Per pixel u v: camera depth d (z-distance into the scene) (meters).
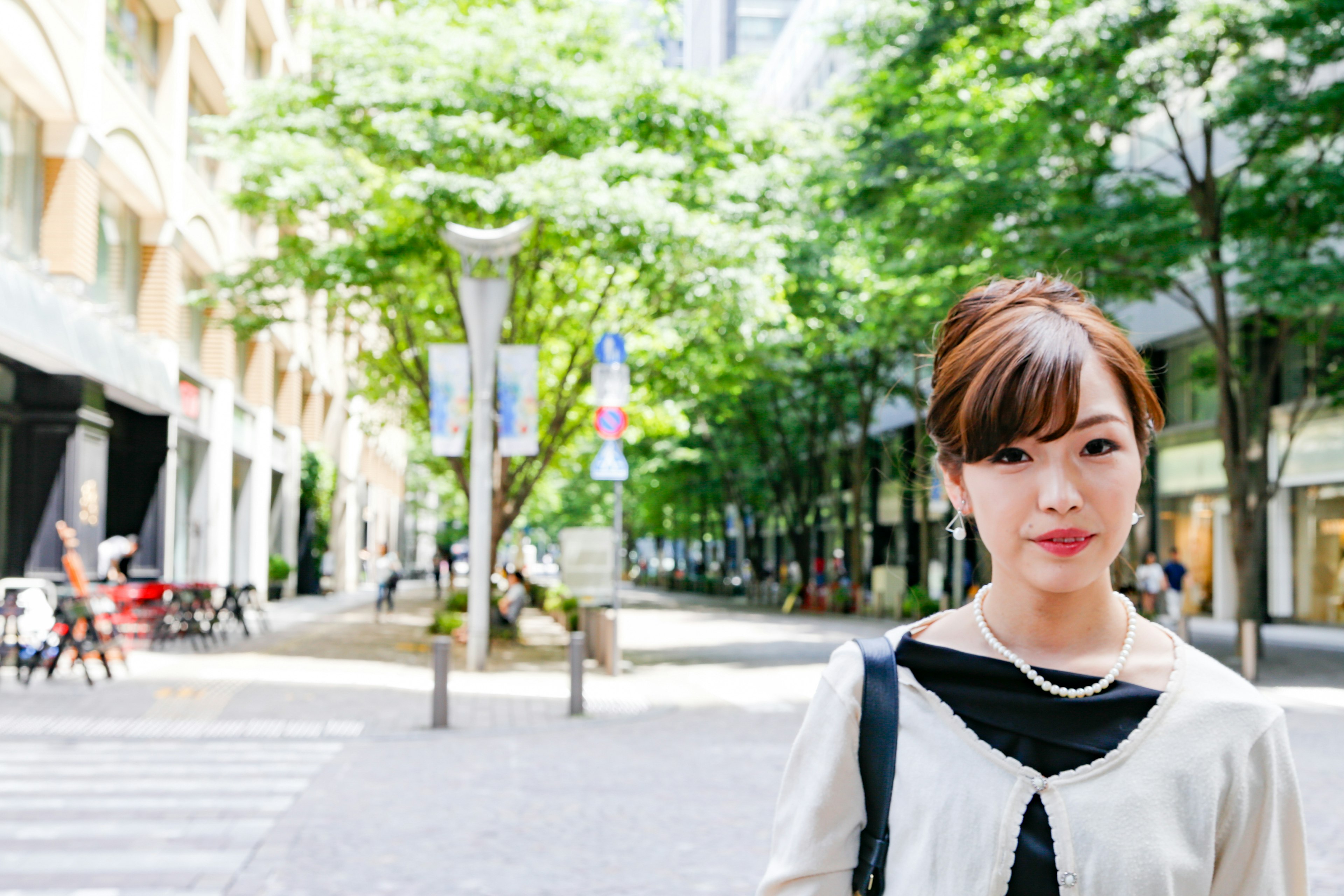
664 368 19.16
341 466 45.53
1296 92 15.15
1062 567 1.19
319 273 17.33
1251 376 19.52
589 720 11.39
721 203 16.64
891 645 1.32
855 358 29.98
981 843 1.18
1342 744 9.59
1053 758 1.20
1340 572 24.34
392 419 25.09
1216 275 16.72
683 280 16.66
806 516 38.03
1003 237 15.43
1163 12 14.44
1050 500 1.16
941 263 16.44
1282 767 1.21
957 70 16.91
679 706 12.62
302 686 13.75
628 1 18.02
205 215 25.17
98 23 18.08
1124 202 15.32
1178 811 1.17
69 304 17.27
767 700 13.23
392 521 63.47
